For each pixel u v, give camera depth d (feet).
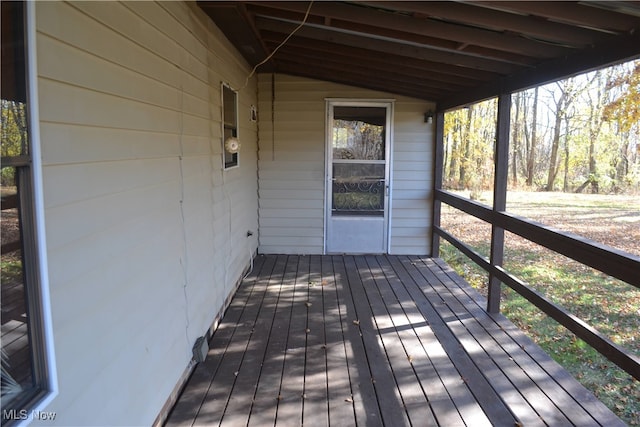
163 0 7.84
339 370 9.58
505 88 12.63
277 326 12.04
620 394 9.43
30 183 3.84
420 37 11.00
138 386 6.63
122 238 6.07
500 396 8.57
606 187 42.60
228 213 13.65
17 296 3.77
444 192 18.66
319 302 13.99
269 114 19.69
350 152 19.97
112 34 5.78
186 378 9.08
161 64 7.74
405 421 7.75
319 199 20.15
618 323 14.25
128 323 6.27
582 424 7.68
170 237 8.22
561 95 46.14
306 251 20.48
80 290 4.90
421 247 20.47
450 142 50.34
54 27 4.41
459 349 10.66
